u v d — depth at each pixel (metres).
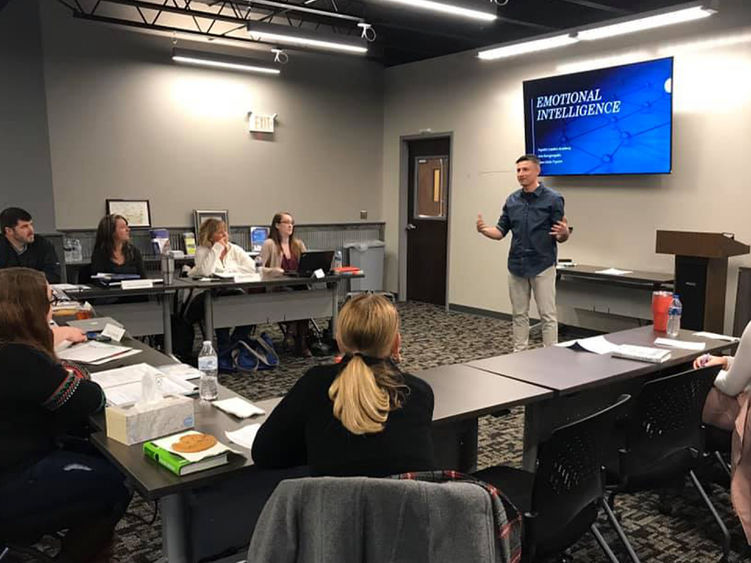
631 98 5.26
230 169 6.95
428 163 7.69
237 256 5.08
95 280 4.35
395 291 8.23
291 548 1.10
